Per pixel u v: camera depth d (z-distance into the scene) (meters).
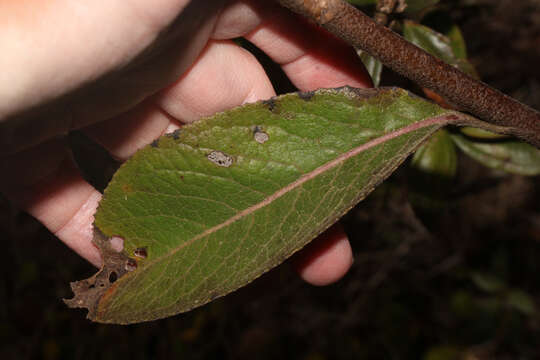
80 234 0.39
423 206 0.37
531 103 0.78
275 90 0.39
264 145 0.29
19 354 0.77
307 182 0.29
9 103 0.29
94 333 0.75
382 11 0.33
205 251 0.29
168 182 0.29
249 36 0.35
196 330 0.73
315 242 0.38
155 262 0.29
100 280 0.29
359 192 0.28
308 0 0.27
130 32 0.29
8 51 0.28
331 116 0.28
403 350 0.78
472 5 0.43
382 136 0.28
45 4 0.28
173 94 0.36
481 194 0.84
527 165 0.36
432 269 0.81
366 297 0.82
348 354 0.81
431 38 0.34
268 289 0.43
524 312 0.79
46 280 0.79
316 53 0.36
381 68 0.36
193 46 0.33
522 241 0.83
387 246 0.78
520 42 0.71
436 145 0.36
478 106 0.28
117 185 0.29
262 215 0.29
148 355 0.75
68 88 0.30
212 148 0.29
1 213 0.80
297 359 0.81
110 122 0.37
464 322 0.79
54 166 0.37
